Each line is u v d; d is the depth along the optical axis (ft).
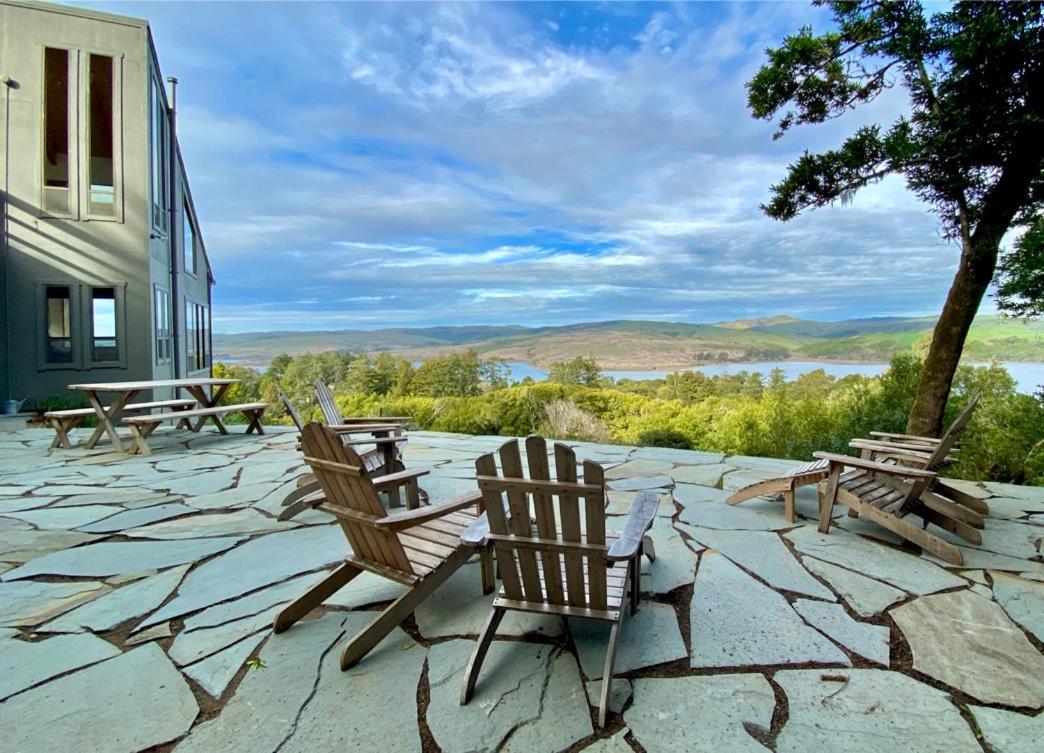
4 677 6.32
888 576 8.98
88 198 34.37
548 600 6.43
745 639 7.04
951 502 12.60
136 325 35.68
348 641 7.07
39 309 33.86
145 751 5.16
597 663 6.54
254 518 12.39
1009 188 14.96
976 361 23.45
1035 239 13.43
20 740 5.28
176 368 41.75
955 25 14.19
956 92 14.43
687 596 8.27
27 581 8.96
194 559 9.89
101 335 35.06
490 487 5.93
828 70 16.47
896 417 22.06
